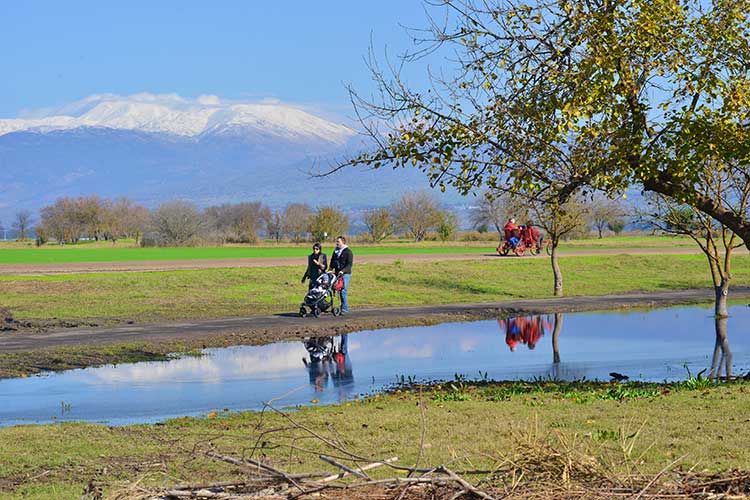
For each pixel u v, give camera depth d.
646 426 15.77
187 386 24.38
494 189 20.70
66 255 92.62
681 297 54.34
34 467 13.69
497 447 13.69
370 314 43.19
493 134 19.78
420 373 26.62
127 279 54.41
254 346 33.28
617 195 23.03
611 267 71.31
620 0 19.73
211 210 152.75
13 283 51.84
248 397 22.45
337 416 18.28
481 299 53.72
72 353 30.30
